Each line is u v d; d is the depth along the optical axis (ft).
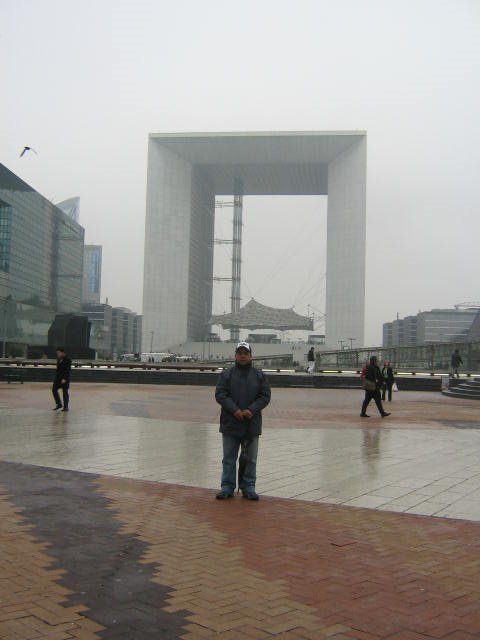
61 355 55.06
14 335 268.21
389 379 75.56
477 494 24.50
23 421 47.42
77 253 567.18
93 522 19.29
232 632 11.80
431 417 56.54
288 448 36.24
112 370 106.52
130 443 36.83
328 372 126.82
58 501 22.04
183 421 49.42
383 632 11.93
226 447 23.53
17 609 12.57
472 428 47.62
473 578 14.93
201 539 17.76
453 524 20.04
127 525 19.02
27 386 92.43
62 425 45.16
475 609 13.07
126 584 14.06
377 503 22.93
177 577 14.60
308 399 78.64
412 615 12.72
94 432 41.50
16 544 16.85
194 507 21.74
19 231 416.46
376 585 14.35
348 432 44.19
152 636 11.55
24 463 29.78
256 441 23.63
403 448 36.50
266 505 22.39
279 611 12.80
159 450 34.35
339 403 72.59
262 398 23.43
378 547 17.35
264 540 17.84
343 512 21.49
